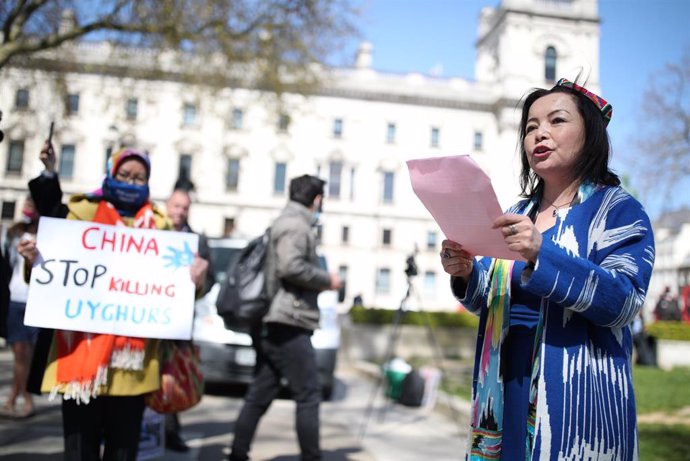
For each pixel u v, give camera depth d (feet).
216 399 24.17
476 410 5.79
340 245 159.84
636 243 5.18
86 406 9.28
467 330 46.52
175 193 15.94
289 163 158.20
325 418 21.45
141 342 9.54
